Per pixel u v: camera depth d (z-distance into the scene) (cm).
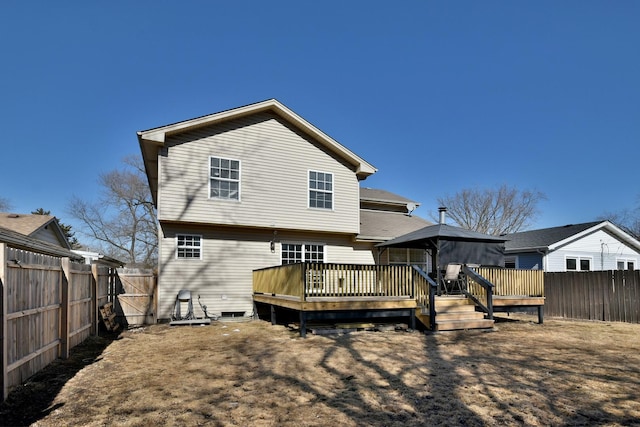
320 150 1446
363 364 629
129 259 3919
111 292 1155
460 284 1161
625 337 925
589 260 1898
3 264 434
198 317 1227
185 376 565
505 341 846
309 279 940
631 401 454
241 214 1282
